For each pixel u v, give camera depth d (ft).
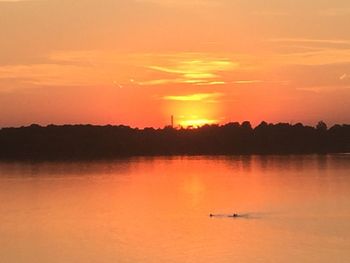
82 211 313.53
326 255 200.54
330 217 279.49
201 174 524.52
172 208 321.93
